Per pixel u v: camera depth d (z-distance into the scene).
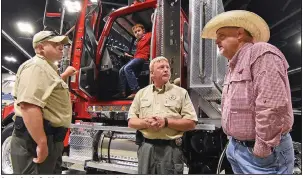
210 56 2.61
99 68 3.79
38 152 1.83
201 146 2.80
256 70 1.52
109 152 3.20
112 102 3.44
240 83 1.58
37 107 1.83
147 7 3.38
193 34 2.68
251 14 1.77
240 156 1.60
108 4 5.91
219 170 2.58
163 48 2.72
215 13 2.65
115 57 4.01
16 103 1.96
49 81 1.91
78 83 3.40
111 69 3.77
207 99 2.79
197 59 2.65
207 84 2.59
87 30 3.65
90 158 3.31
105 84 3.75
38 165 1.90
